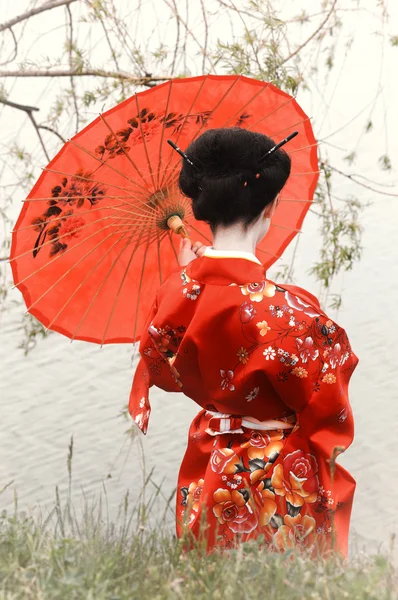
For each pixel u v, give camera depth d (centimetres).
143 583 202
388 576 197
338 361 225
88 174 266
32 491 853
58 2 663
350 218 662
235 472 230
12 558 210
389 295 1049
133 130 267
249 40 596
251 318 223
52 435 933
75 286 274
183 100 273
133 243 274
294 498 228
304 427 227
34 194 265
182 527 225
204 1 614
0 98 666
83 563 209
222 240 230
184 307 233
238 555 201
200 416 246
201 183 229
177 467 891
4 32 686
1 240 711
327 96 1155
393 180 1134
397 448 880
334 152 1149
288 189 291
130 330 281
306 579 191
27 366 1012
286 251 1031
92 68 645
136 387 256
